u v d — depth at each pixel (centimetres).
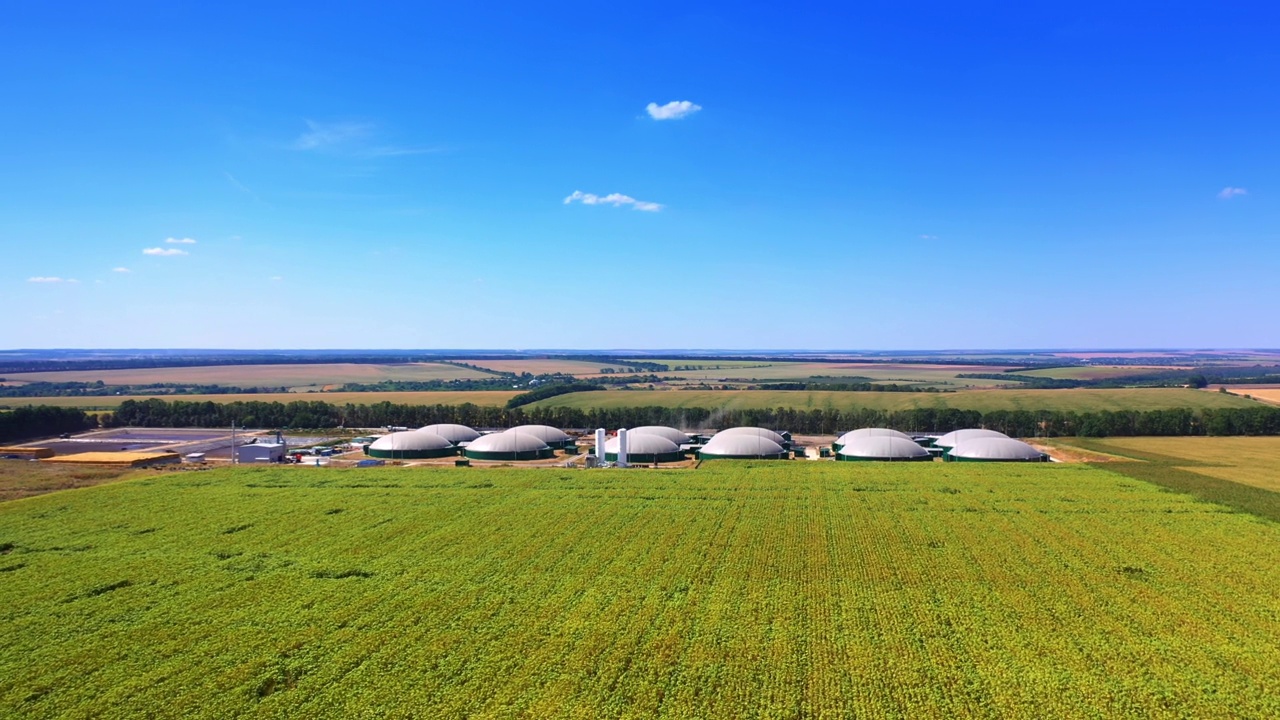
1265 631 2997
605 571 3769
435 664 2739
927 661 2730
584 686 2562
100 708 2453
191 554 4103
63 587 3562
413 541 4344
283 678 2642
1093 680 2575
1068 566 3834
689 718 2361
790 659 2748
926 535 4428
